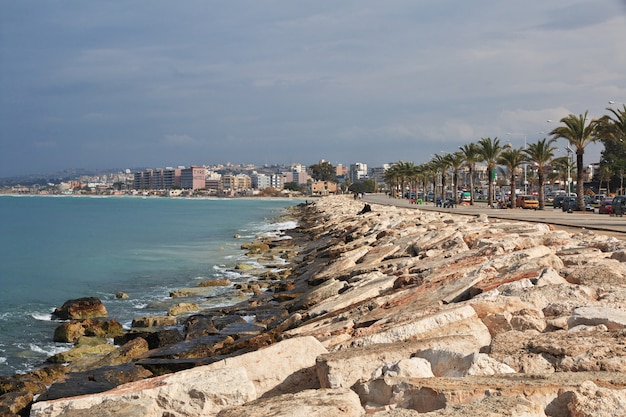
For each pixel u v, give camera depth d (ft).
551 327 29.14
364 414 19.52
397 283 52.65
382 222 121.80
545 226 73.20
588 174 560.61
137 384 26.25
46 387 49.75
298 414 19.03
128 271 124.47
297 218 321.11
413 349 25.88
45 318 79.66
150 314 80.02
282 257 138.72
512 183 247.70
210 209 497.87
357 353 26.09
